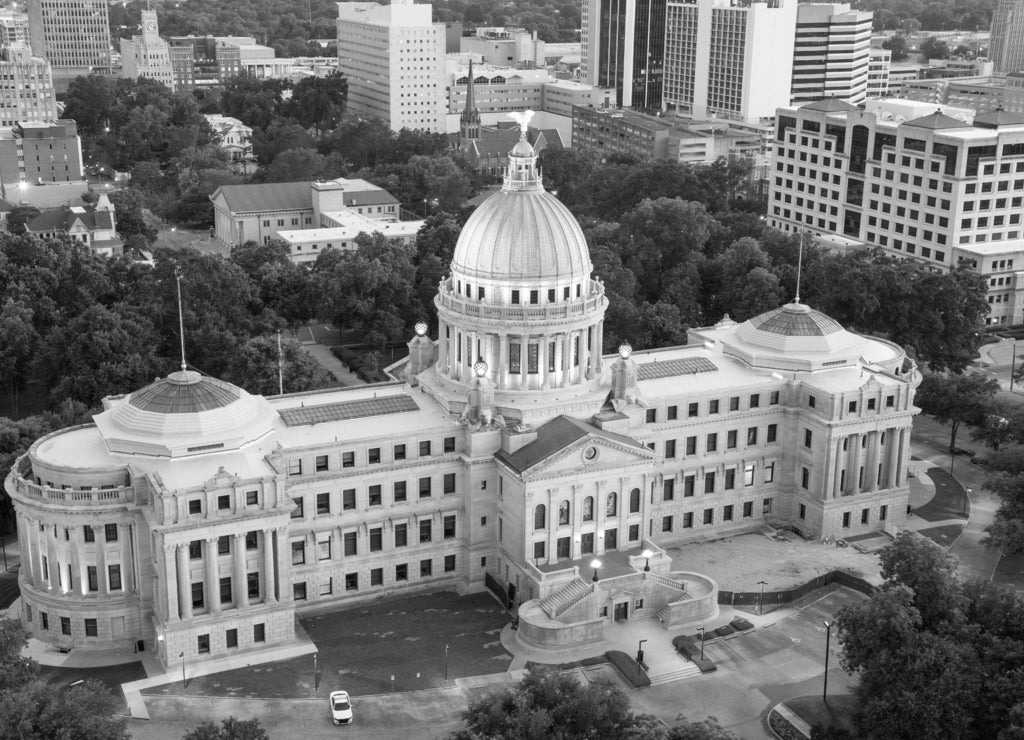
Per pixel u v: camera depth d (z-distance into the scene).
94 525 142.38
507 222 169.62
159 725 132.75
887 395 178.38
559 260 170.00
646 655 148.25
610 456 157.75
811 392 179.00
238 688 139.75
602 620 150.62
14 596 158.50
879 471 182.12
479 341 170.50
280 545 145.62
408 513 159.75
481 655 147.75
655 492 175.00
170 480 142.25
